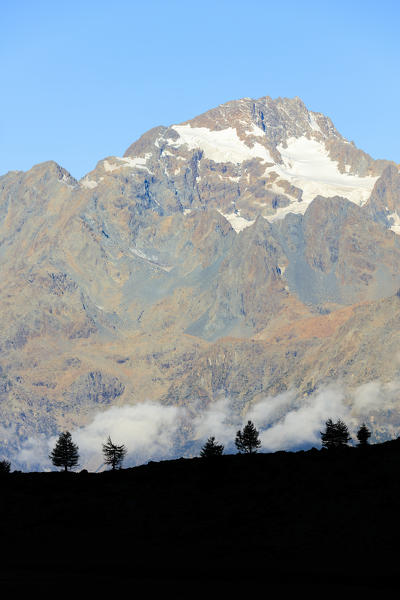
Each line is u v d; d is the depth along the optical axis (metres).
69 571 107.75
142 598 94.94
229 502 137.88
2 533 129.00
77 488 154.38
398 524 120.19
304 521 125.38
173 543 120.94
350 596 94.19
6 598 95.06
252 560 110.62
